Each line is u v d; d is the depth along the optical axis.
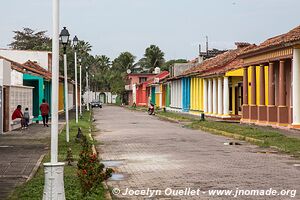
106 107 103.62
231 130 29.66
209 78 49.84
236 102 44.81
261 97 34.28
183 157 18.69
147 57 133.38
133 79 122.94
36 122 40.56
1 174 13.71
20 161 16.50
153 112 63.75
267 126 32.25
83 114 58.88
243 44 52.97
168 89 79.06
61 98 62.75
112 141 25.81
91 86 132.88
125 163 17.06
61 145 21.84
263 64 34.19
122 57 136.62
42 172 13.86
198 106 56.19
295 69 28.59
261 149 21.55
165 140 26.31
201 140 26.27
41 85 43.25
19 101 34.72
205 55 72.00
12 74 37.28
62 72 73.62
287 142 22.62
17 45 106.06
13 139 25.19
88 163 10.55
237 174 14.36
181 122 43.94
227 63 48.31
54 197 8.64
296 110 28.61
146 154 19.80
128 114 65.31
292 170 15.12
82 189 10.20
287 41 28.14
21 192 10.68
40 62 60.56
